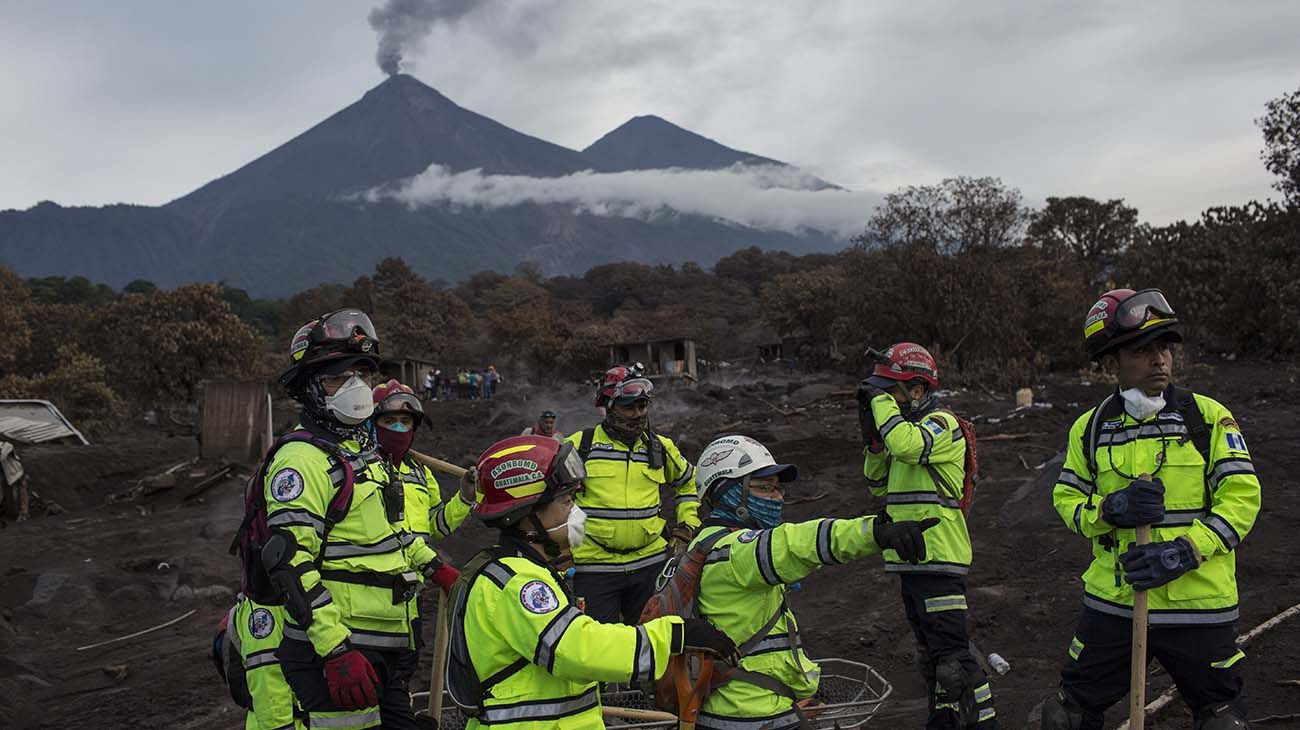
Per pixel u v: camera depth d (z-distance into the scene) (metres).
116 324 52.34
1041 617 8.00
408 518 5.31
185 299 43.84
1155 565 3.67
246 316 129.88
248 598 3.88
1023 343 34.81
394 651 3.89
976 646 7.59
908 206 39.69
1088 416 4.22
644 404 6.21
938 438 4.88
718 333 99.38
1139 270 35.88
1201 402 3.99
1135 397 4.00
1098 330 4.05
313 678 3.69
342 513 3.71
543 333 75.62
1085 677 4.14
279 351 96.62
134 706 7.92
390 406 5.13
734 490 3.60
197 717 7.62
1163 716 5.42
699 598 3.51
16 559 13.70
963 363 34.28
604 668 2.86
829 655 7.86
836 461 18.08
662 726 4.25
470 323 99.25
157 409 42.66
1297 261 32.34
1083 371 29.73
